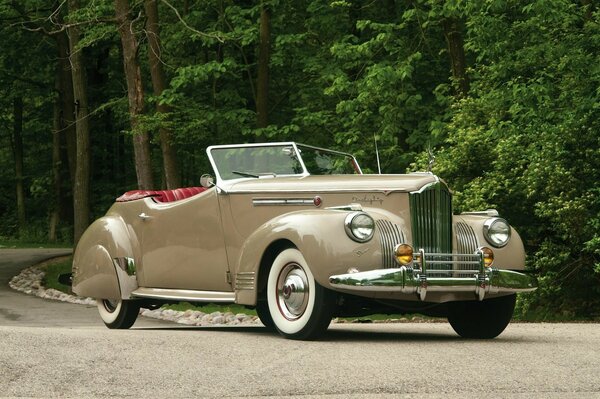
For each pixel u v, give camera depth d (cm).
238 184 1048
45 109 5250
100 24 2831
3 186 6219
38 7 3747
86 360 705
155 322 1820
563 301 1834
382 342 901
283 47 2836
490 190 1822
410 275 903
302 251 909
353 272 898
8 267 3278
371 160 2655
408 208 945
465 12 2030
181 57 3072
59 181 4844
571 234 1714
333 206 977
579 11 1953
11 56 4234
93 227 1255
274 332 1076
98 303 1279
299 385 616
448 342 909
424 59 2739
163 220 1140
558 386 618
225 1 2992
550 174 1727
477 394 586
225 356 752
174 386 612
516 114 1914
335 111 2806
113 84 4575
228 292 1051
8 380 622
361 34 2845
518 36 1992
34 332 859
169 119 2722
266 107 2836
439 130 2388
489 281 948
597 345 873
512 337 1006
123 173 5188
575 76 1842
